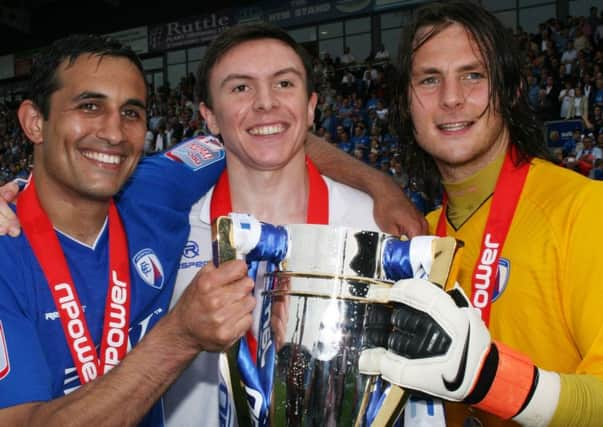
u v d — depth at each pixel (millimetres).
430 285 1122
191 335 1186
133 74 1616
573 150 10102
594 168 9250
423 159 1898
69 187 1604
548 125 10617
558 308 1437
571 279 1388
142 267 1772
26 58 24016
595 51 12219
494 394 1167
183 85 19062
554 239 1442
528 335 1475
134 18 21609
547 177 1556
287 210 1889
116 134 1567
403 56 1703
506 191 1601
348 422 1184
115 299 1720
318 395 1182
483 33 1551
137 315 1758
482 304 1542
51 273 1605
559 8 15984
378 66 15766
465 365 1111
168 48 21359
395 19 17734
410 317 1118
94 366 1639
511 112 1622
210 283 1144
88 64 1562
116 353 1688
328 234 1217
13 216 1561
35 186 1674
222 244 1187
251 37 1732
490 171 1657
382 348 1167
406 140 1851
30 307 1549
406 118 1760
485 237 1583
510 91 1608
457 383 1112
